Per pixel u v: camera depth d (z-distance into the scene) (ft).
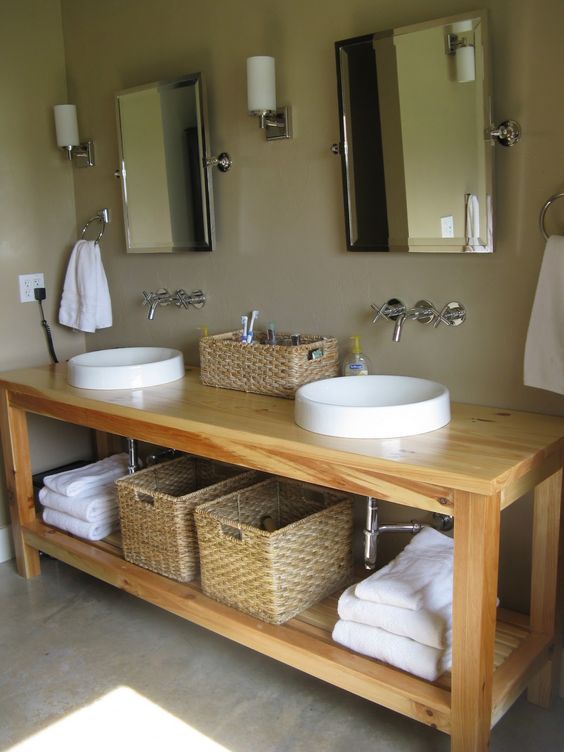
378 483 5.75
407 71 7.05
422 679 5.99
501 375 7.16
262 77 7.83
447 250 7.16
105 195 10.46
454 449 5.90
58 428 11.13
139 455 10.65
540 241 6.71
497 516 5.38
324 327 8.41
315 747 6.50
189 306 9.75
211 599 7.53
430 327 7.55
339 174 7.95
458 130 6.84
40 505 10.54
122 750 6.56
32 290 10.57
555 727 6.69
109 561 8.50
